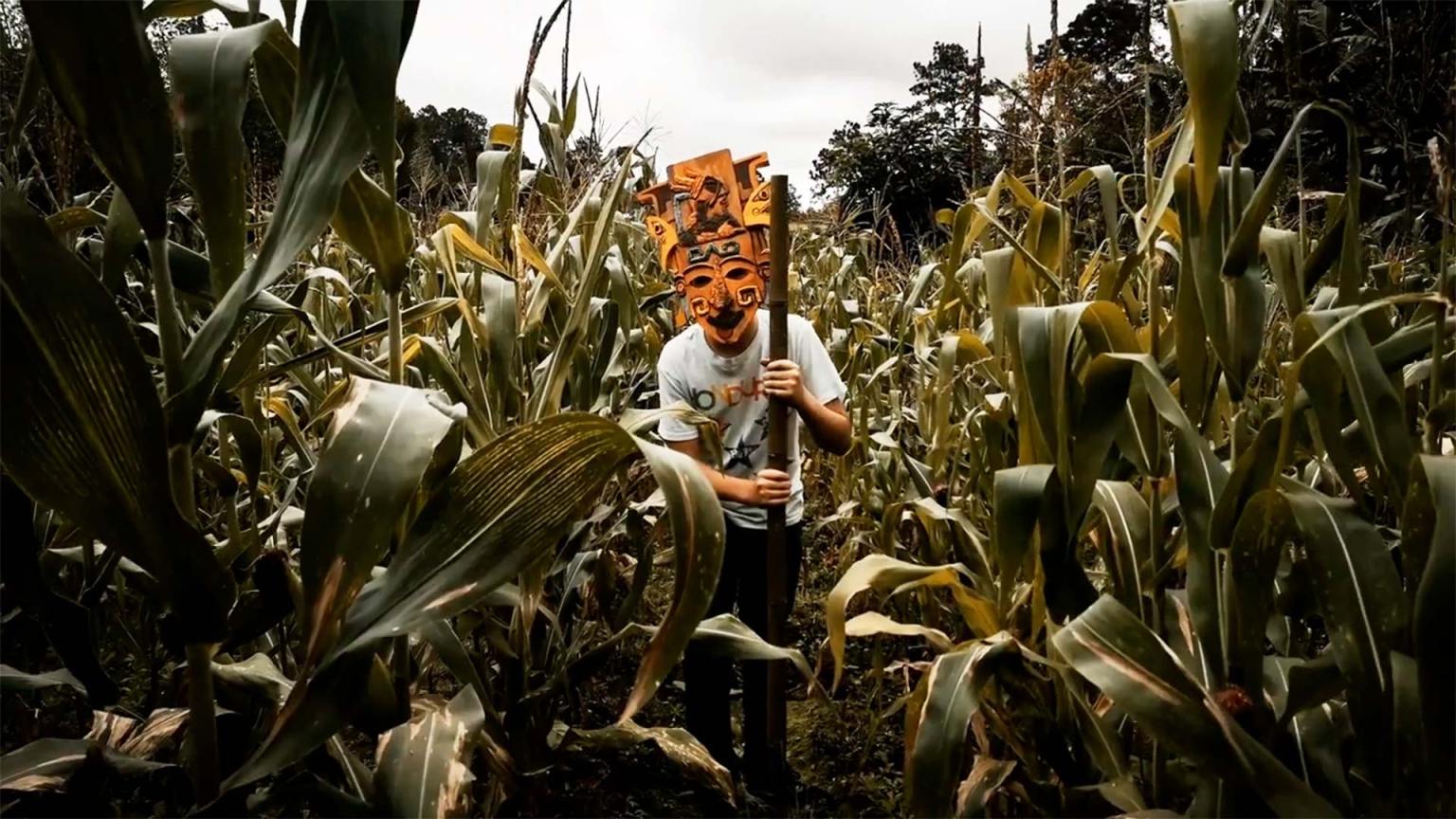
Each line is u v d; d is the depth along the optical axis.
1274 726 1.34
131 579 1.75
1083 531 1.83
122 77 1.01
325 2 1.08
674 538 1.14
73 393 0.97
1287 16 2.07
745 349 2.34
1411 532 1.17
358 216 1.35
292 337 3.20
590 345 2.67
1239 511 1.32
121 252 1.46
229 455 2.49
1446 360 1.45
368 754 2.30
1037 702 1.57
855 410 4.04
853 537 3.40
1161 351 1.69
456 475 1.23
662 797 2.29
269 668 1.67
